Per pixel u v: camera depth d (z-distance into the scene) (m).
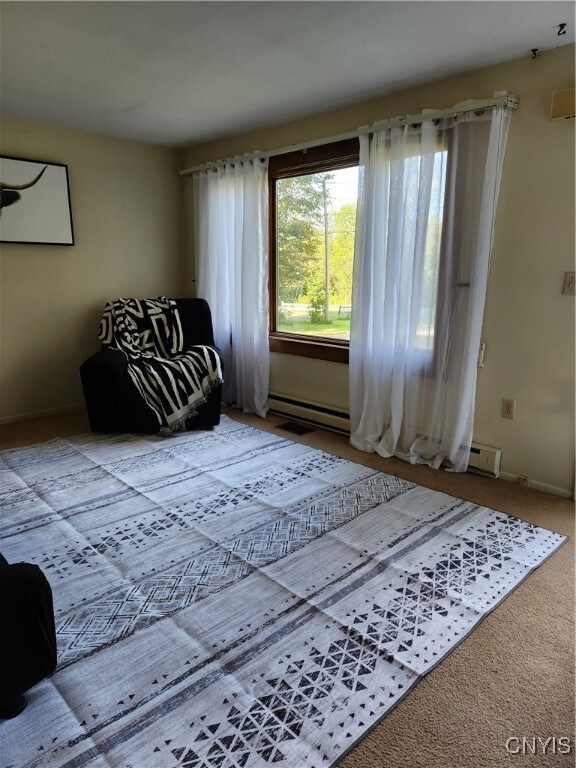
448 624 1.69
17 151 3.54
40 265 3.79
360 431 3.25
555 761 1.24
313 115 3.36
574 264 2.40
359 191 3.05
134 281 4.32
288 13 2.00
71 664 1.52
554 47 2.31
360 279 3.13
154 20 2.06
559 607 1.77
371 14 2.01
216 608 1.77
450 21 2.06
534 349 2.58
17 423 3.81
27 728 1.32
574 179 2.35
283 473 2.89
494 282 2.67
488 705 1.39
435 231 2.77
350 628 1.67
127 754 1.25
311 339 3.77
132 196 4.19
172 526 2.31
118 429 3.52
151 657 1.55
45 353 3.92
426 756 1.25
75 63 2.50
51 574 1.96
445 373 2.84
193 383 3.54
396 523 2.33
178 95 2.98
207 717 1.35
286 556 2.07
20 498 2.57
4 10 1.97
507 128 2.48
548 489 2.64
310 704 1.39
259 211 3.73
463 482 2.76
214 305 4.23
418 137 2.77
